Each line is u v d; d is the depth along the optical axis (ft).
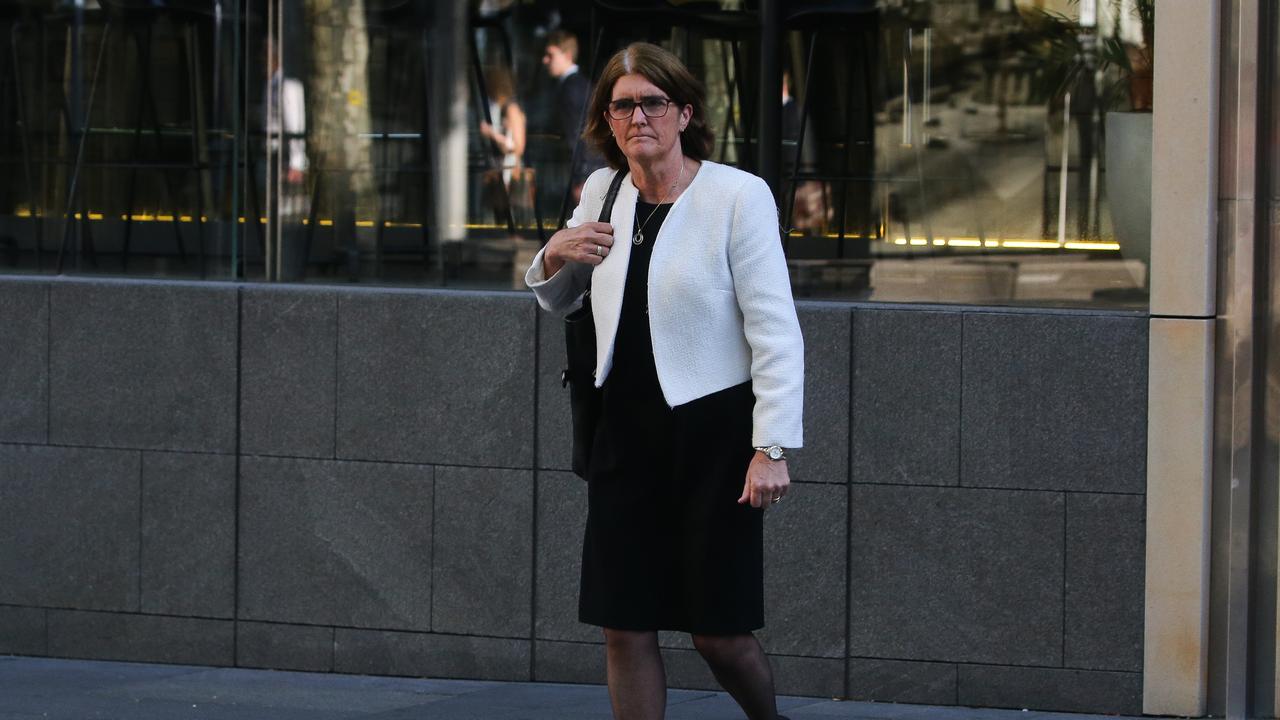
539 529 30.17
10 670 31.60
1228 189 26.76
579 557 30.01
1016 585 28.07
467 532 30.48
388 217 32.37
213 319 31.50
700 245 19.85
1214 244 26.86
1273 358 26.89
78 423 32.27
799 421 19.62
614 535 20.30
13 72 33.71
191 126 32.96
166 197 33.09
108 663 32.32
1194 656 27.30
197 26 32.89
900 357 28.37
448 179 32.17
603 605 20.33
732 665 20.54
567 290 21.17
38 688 30.01
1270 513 27.07
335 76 32.50
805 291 30.42
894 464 28.48
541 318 29.91
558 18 31.58
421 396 30.53
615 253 20.17
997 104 29.17
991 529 28.12
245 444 31.45
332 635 31.24
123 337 31.96
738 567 20.12
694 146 20.56
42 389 32.40
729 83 30.71
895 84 29.81
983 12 29.22
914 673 28.63
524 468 30.14
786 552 29.01
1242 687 27.09
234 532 31.63
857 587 28.76
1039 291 28.94
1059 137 28.73
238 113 32.78
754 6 30.48
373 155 32.42
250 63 32.76
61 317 32.24
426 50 32.14
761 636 29.19
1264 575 27.20
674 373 19.83
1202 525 27.07
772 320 19.69
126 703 28.84
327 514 31.14
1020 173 29.01
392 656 30.96
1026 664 28.14
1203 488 27.04
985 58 29.25
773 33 30.42
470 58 31.99
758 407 19.70
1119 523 27.55
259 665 31.68
